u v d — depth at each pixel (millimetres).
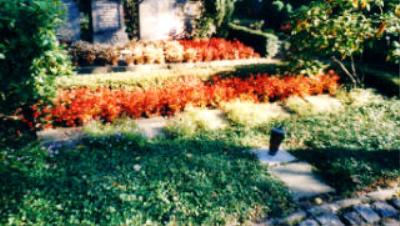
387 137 8258
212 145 7566
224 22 18016
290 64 11102
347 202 6090
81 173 6246
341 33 9375
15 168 5887
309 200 6082
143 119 8859
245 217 5465
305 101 10273
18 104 6754
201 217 5363
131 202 5520
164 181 6125
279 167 7016
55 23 6324
